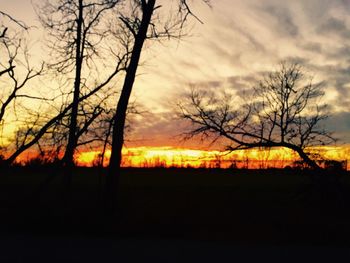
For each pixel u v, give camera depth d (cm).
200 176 4681
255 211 2916
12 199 3061
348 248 2048
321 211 2930
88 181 4275
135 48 2516
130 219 2473
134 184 4178
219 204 3131
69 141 2702
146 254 1838
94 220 2361
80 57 2772
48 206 2642
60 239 2098
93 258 1750
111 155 2534
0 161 2784
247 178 4619
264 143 2614
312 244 2138
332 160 2867
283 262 1766
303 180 4644
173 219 2553
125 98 2512
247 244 2100
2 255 1773
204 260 1758
